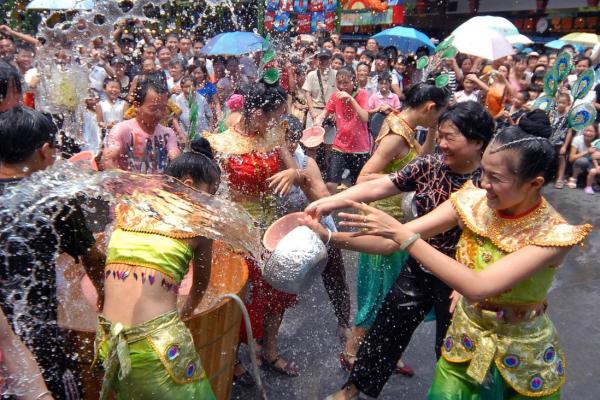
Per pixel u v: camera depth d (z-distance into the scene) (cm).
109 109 471
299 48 705
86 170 192
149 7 752
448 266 172
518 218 179
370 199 241
